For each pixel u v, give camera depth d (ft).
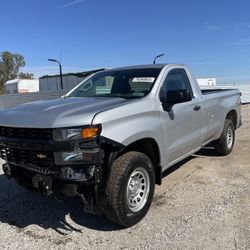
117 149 13.52
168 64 18.58
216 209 15.83
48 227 14.74
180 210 15.90
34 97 80.74
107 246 13.07
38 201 17.51
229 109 24.70
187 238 13.38
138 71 18.13
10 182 20.45
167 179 20.26
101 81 18.58
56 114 13.39
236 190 18.12
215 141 24.30
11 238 13.89
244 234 13.50
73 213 16.03
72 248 13.01
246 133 35.27
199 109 19.92
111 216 13.91
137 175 14.58
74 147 12.62
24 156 13.89
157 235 13.73
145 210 14.98
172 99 16.21
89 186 13.11
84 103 14.96
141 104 15.14
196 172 21.43
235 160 23.94
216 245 12.79
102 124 12.98
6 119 14.34
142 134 14.66
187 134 18.67
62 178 12.98
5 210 16.55
